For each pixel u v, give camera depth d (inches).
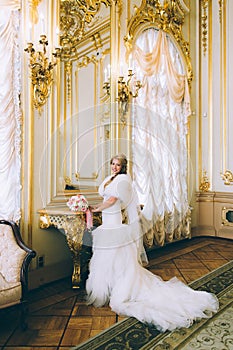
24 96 115.3
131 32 160.9
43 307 101.3
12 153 112.1
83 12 137.9
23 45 115.0
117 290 101.0
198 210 217.6
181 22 198.5
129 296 99.6
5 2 110.7
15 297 83.5
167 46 185.3
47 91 122.0
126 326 87.0
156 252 173.5
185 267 144.1
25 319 86.9
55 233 124.7
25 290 87.1
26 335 83.1
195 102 216.7
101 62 146.7
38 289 117.3
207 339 79.1
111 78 151.2
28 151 115.8
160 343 77.5
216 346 75.8
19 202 113.3
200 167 216.7
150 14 172.9
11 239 94.6
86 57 139.3
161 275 131.8
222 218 209.9
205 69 217.0
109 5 150.9
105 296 104.0
